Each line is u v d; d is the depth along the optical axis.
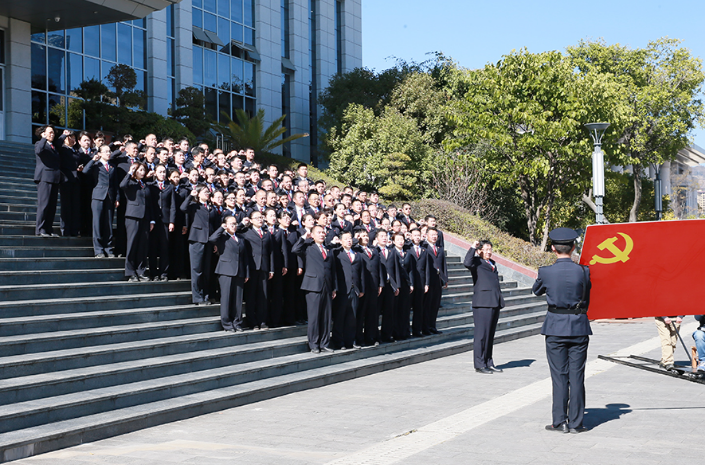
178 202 10.15
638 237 6.53
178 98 25.14
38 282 8.70
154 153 10.29
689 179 51.56
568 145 20.92
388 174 25.55
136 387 6.98
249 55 32.97
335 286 9.87
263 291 9.69
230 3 32.12
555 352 6.20
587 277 6.22
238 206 10.44
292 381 8.30
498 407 7.20
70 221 10.38
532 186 24.22
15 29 20.56
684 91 34.72
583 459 5.21
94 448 5.78
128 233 9.57
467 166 24.41
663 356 9.30
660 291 6.70
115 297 8.77
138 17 20.59
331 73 39.50
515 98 21.66
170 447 5.81
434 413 7.05
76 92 22.06
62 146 10.32
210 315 9.75
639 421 6.44
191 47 29.27
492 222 25.31
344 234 9.90
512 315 15.16
